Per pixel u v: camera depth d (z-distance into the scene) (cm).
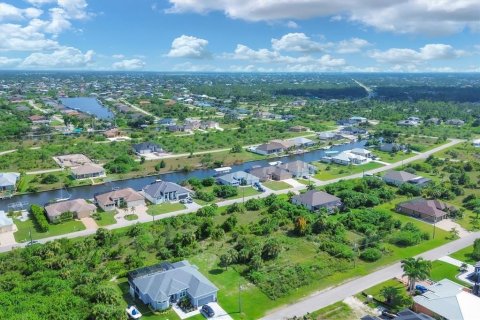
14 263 10338
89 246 11194
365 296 9262
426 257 11144
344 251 11112
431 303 8350
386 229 12644
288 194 15938
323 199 14688
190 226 13000
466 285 9669
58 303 8569
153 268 9669
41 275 9694
